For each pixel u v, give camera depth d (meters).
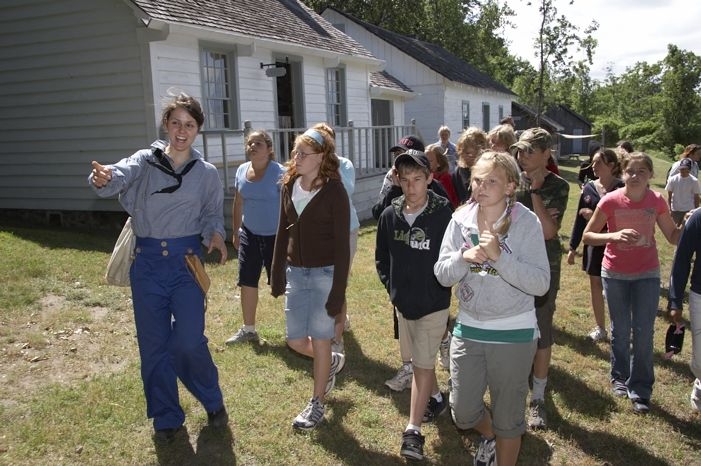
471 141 5.00
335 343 4.88
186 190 3.50
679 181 9.36
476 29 41.62
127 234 3.61
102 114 10.48
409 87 24.55
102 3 10.02
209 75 11.31
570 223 13.09
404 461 3.60
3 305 5.82
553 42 25.42
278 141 10.73
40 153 11.31
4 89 11.32
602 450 3.84
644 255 4.32
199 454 3.58
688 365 5.24
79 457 3.47
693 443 3.94
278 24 13.55
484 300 2.88
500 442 3.03
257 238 5.11
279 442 3.72
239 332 5.30
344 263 3.74
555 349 5.48
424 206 3.57
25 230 9.92
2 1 10.92
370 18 35.91
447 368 4.93
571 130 52.75
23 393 4.19
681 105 58.53
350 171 5.12
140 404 4.07
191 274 3.55
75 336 5.28
